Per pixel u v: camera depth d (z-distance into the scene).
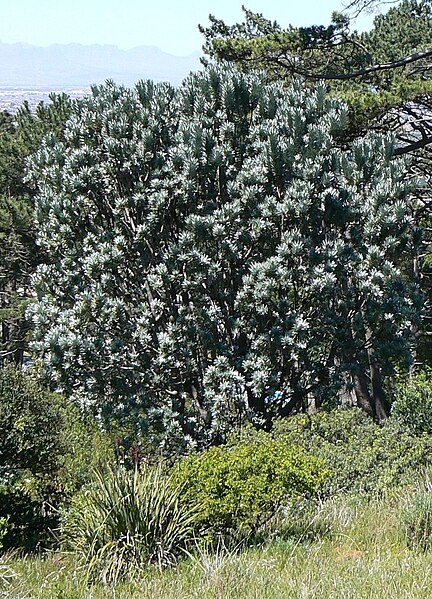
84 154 14.04
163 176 13.52
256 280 12.72
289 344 12.71
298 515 9.18
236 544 8.20
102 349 13.27
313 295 13.09
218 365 12.73
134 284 13.91
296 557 7.50
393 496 9.73
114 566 7.61
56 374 13.23
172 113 14.34
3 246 26.16
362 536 8.37
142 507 8.07
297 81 15.27
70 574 7.81
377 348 13.59
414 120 19.44
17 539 10.15
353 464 10.48
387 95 16.94
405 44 20.56
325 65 19.88
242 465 8.31
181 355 13.14
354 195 13.49
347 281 13.46
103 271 13.30
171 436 12.98
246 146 13.96
